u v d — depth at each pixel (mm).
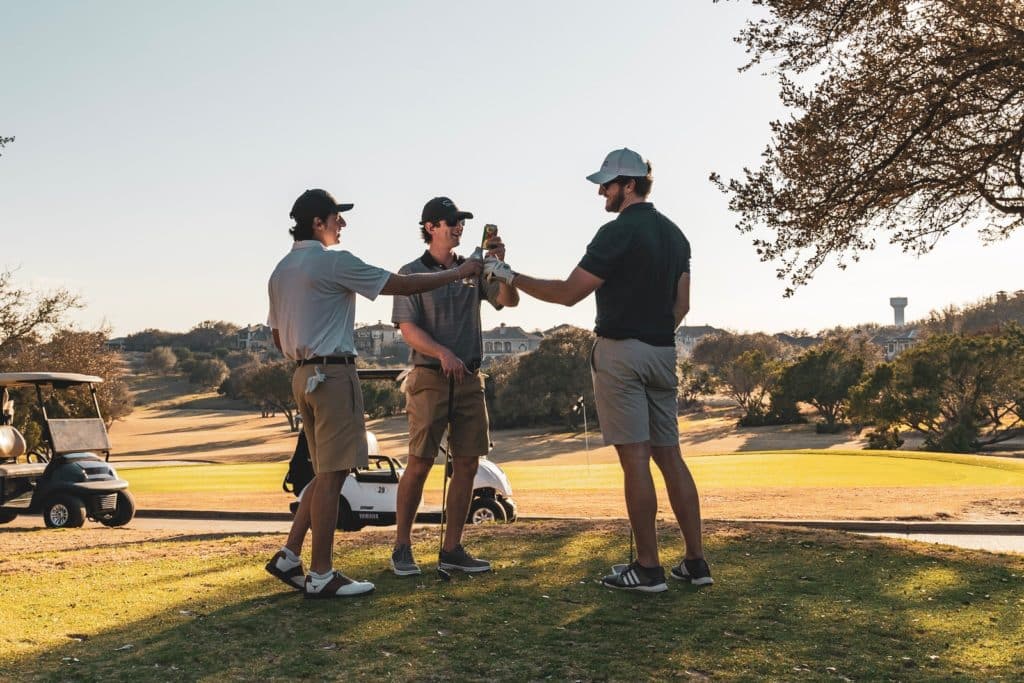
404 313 5004
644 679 3418
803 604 4520
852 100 12531
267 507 17375
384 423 100938
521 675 3430
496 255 5020
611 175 4660
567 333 86375
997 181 13008
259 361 186000
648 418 4641
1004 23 12102
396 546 5074
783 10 12711
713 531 6594
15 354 44469
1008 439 64312
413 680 3363
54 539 10664
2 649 3705
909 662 3699
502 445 74438
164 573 5344
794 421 87375
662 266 4555
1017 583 5090
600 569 5176
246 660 3564
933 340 61594
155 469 32062
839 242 13180
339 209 4629
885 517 13852
